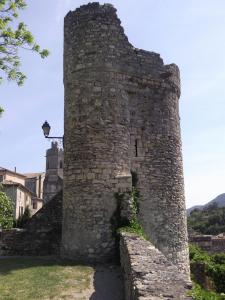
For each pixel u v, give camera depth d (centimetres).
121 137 1511
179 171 1714
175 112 1747
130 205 1401
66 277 1111
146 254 898
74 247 1419
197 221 7806
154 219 1552
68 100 1568
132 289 730
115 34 1585
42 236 1723
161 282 670
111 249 1377
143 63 1648
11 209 1222
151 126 1627
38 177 5697
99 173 1443
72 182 1477
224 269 1942
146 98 1636
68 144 1527
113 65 1554
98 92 1514
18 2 1055
